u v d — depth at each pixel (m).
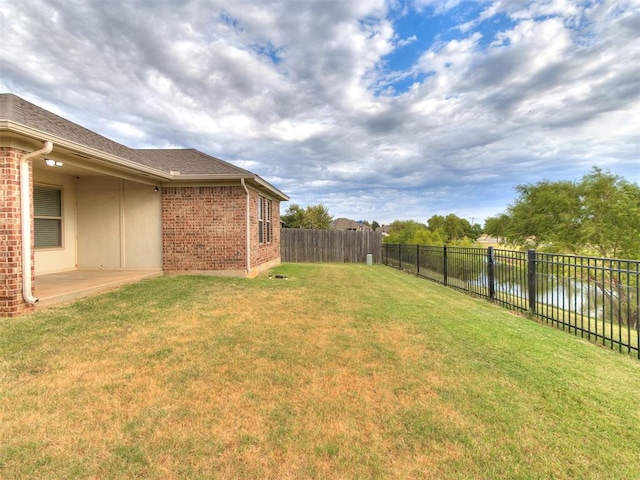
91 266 10.05
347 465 2.12
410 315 5.76
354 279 10.60
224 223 9.92
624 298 5.86
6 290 5.01
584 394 2.99
